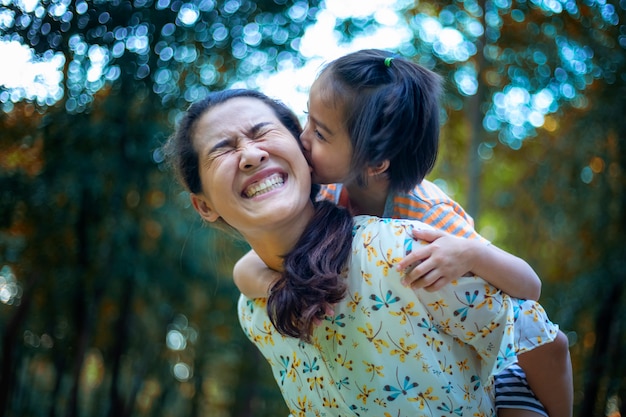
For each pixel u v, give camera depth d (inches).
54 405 178.2
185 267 183.5
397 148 57.2
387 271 54.2
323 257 54.4
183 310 198.4
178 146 61.4
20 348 178.2
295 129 61.6
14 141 157.9
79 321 173.8
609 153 169.0
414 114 57.7
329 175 59.6
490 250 54.2
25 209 161.2
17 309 171.3
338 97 57.4
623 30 167.5
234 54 166.9
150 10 152.0
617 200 167.9
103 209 163.8
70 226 164.6
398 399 56.0
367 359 55.9
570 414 62.7
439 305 53.7
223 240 152.6
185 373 219.6
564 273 188.4
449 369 55.9
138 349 193.8
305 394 61.6
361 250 55.6
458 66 201.3
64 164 158.2
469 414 57.5
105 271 169.3
